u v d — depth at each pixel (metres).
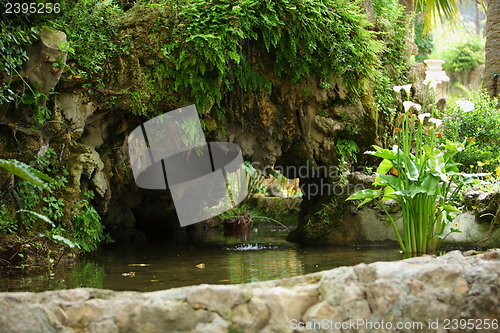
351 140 8.37
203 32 6.55
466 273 2.29
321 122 8.05
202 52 6.52
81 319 2.13
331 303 2.14
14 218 5.37
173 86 6.75
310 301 2.19
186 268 4.83
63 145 5.93
